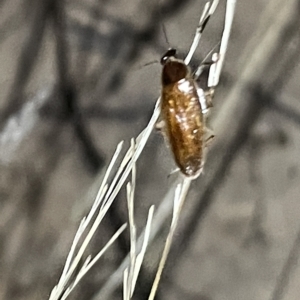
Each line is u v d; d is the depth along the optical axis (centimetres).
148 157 9
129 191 5
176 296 9
